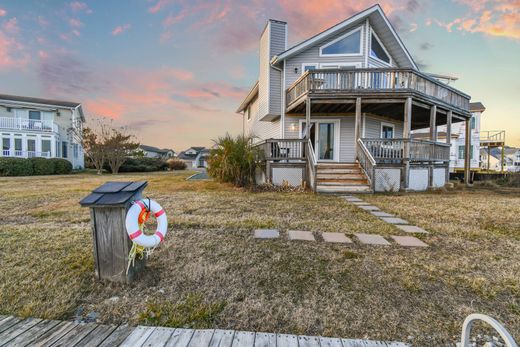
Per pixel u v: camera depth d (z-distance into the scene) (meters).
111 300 2.20
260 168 9.84
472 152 21.56
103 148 21.16
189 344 1.69
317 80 9.47
